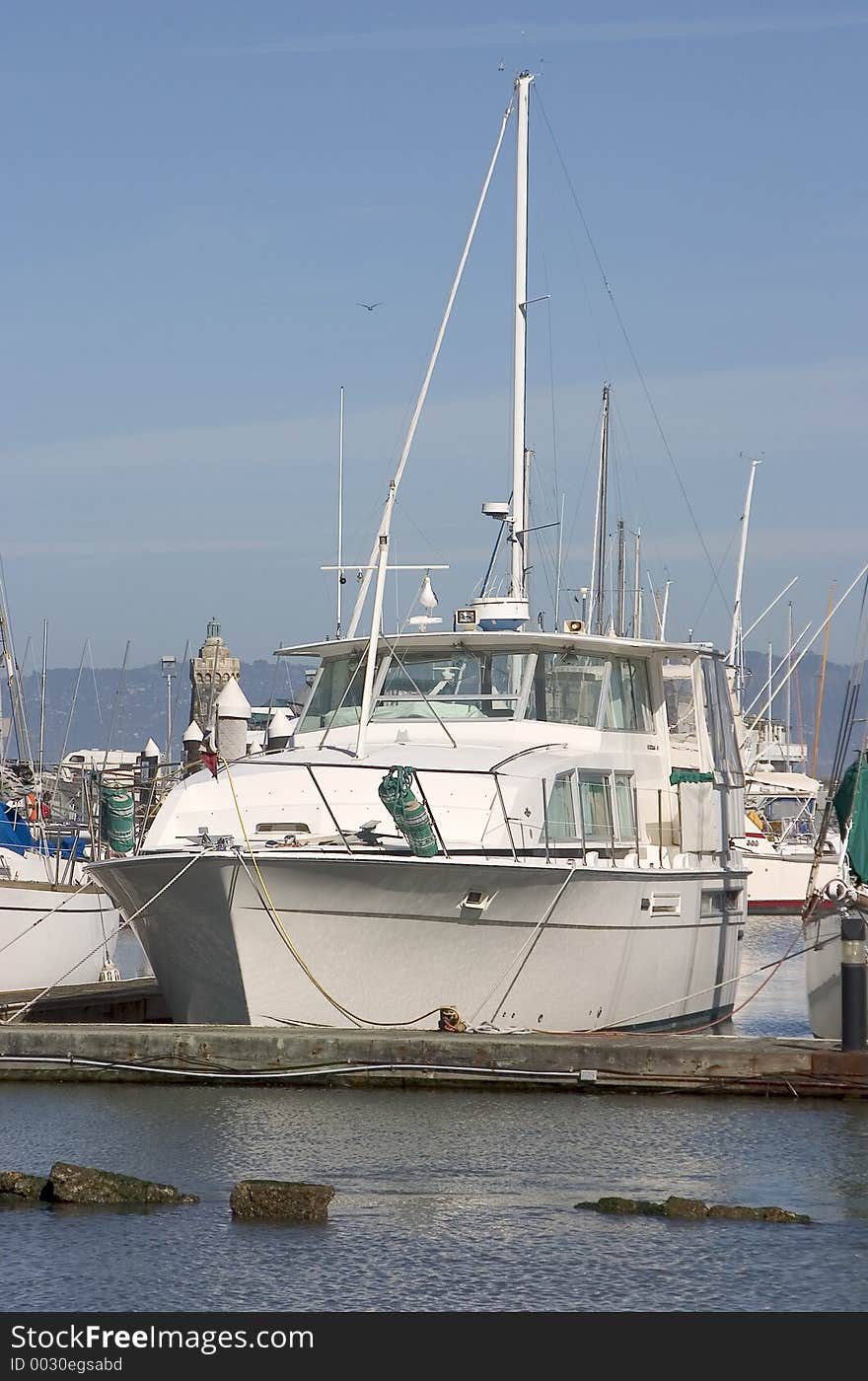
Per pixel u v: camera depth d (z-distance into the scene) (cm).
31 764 4841
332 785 3494
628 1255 2239
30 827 4512
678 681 4212
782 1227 2362
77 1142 2808
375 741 3759
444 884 3244
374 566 3784
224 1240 2272
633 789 3838
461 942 3341
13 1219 2361
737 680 6856
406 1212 2417
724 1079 3177
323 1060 3225
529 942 3422
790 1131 2911
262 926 3234
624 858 3766
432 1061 3203
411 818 3158
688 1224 2370
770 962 6869
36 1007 4166
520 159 4650
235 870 3173
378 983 3328
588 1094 3184
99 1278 2122
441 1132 2886
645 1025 3838
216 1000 3384
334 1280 2128
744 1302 2075
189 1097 3148
